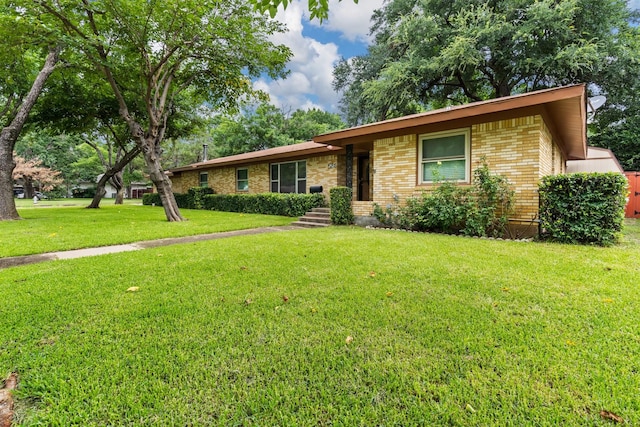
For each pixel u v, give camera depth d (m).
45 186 31.72
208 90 11.77
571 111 6.29
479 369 1.78
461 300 2.75
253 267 3.88
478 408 1.49
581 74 12.95
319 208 10.64
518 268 3.71
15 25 7.13
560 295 2.83
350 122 21.31
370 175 10.18
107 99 12.82
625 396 1.55
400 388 1.63
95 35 7.91
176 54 9.70
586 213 5.22
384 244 5.30
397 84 15.20
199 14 8.04
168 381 1.70
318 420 1.45
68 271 3.75
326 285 3.18
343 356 1.92
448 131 7.08
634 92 13.34
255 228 8.29
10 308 2.61
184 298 2.86
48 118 12.86
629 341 2.04
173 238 6.52
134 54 9.16
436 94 17.28
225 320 2.41
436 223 6.80
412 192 7.57
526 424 1.40
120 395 1.58
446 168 7.15
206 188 17.25
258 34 9.80
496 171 6.34
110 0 7.11
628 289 2.96
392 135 7.90
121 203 21.16
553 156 7.86
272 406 1.52
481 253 4.52
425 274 3.49
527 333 2.16
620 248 4.88
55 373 1.75
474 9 14.05
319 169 11.97
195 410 1.50
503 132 6.25
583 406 1.50
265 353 1.96
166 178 9.95
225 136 28.97
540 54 12.88
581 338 2.09
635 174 11.66
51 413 1.47
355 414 1.47
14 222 9.17
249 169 15.20
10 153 9.88
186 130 16.22
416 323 2.33
